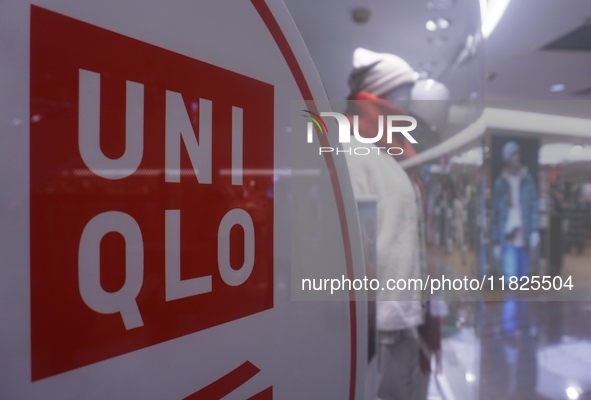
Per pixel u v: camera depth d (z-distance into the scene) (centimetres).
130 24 51
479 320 180
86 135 46
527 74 462
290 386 73
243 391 65
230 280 63
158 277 53
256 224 67
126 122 50
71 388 44
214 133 61
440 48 170
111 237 48
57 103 44
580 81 485
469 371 170
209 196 60
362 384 89
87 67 46
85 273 46
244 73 66
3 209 40
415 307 141
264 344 68
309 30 140
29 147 42
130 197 50
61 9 44
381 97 142
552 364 307
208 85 60
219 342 61
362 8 143
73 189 45
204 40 60
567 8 305
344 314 84
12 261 40
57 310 43
